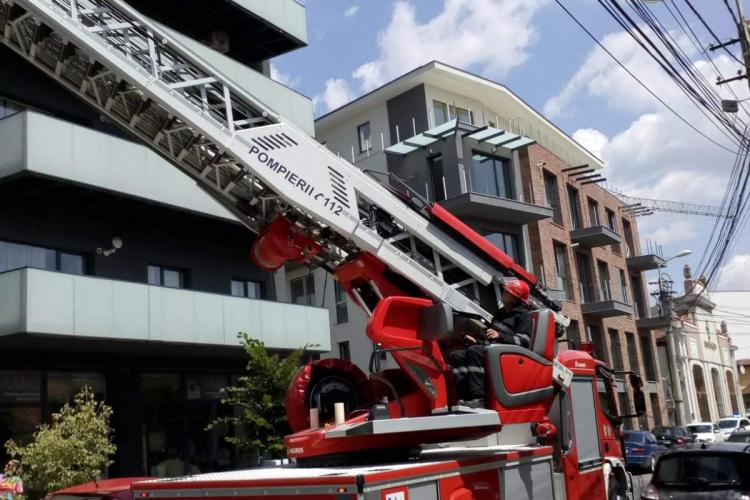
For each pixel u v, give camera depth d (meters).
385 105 30.70
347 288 7.25
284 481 5.16
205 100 6.39
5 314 14.23
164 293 16.67
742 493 9.15
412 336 6.40
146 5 19.86
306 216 6.98
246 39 22.42
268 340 18.84
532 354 6.80
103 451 13.42
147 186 16.88
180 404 18.78
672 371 38.88
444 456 6.71
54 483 12.48
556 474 8.29
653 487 9.80
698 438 31.66
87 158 15.73
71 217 16.83
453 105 30.80
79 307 14.91
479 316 7.11
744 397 73.25
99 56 5.97
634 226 44.81
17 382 15.52
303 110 21.19
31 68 16.36
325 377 7.03
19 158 14.64
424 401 6.56
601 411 10.62
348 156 31.73
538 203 32.03
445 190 26.67
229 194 6.96
